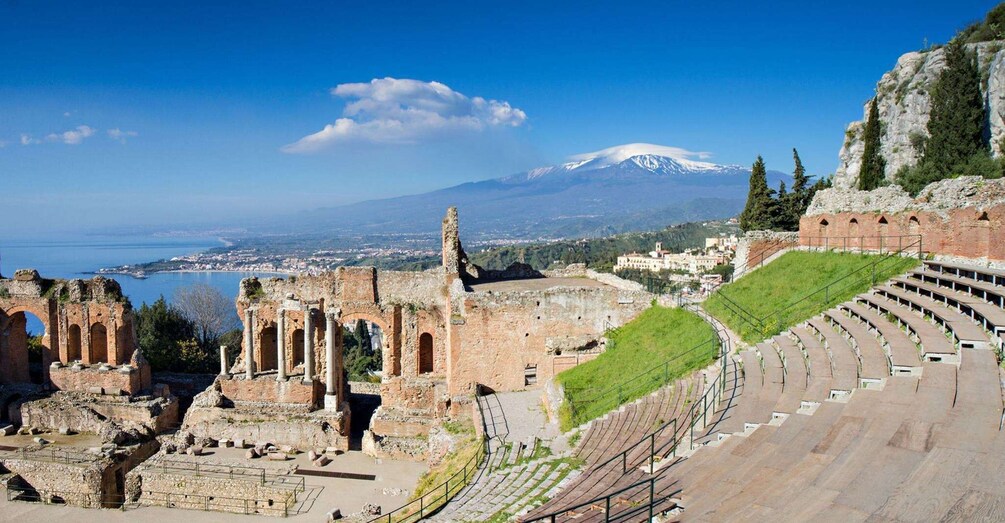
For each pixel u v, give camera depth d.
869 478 18.45
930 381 23.88
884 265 40.25
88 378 57.44
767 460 21.61
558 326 51.06
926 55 75.12
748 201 81.00
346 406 53.41
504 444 38.53
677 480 22.88
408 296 56.19
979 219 37.03
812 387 26.39
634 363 42.56
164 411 55.94
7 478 45.56
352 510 40.38
